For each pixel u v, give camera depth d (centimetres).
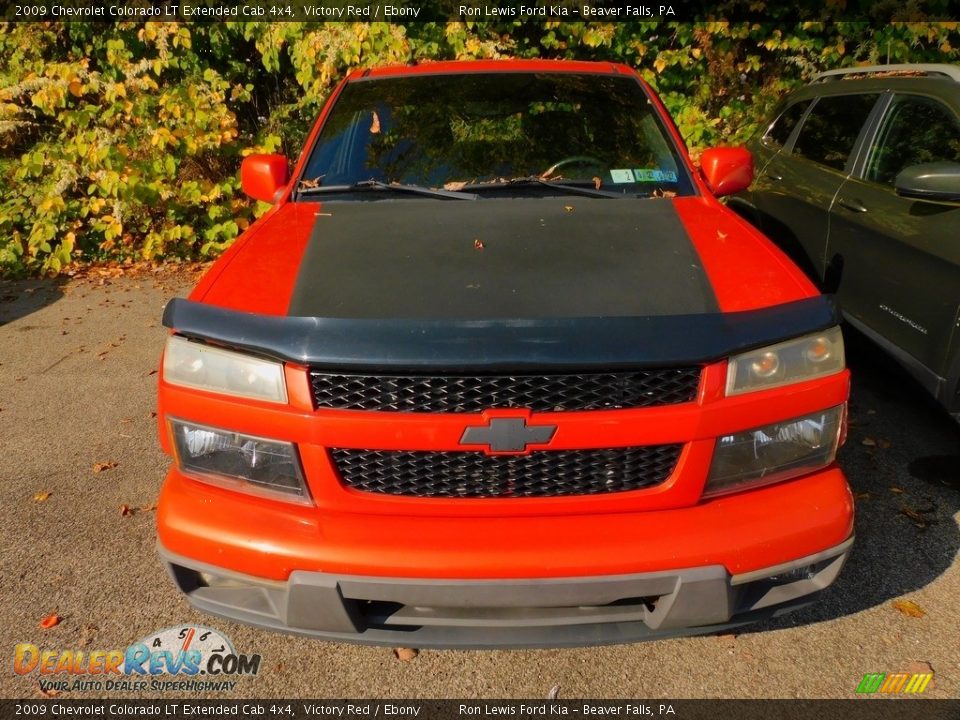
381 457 206
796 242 457
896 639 255
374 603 214
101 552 300
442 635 213
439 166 311
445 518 208
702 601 205
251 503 213
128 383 455
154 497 337
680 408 202
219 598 220
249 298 219
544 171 309
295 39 696
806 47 721
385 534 204
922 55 716
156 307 587
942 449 368
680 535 205
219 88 701
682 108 716
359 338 199
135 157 676
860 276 389
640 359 197
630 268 231
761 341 206
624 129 329
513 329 200
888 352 368
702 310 211
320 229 264
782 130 521
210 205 685
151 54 739
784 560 209
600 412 200
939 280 334
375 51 665
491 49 680
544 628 214
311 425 201
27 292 625
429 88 348
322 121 337
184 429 215
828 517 213
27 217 689
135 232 706
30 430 398
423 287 220
